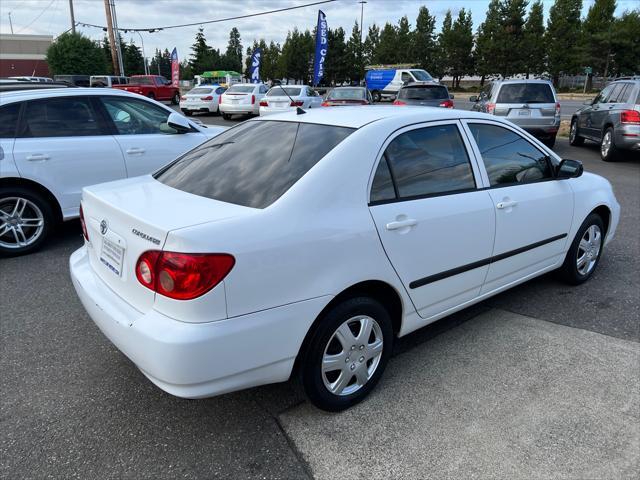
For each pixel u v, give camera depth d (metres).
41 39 63.97
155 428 2.70
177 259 2.18
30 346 3.52
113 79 31.81
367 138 2.85
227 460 2.47
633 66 49.03
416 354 3.42
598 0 51.84
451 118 3.36
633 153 12.14
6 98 5.24
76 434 2.65
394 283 2.85
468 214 3.21
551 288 4.50
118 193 2.88
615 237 5.91
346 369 2.77
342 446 2.56
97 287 2.75
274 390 3.04
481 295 3.54
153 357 2.21
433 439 2.61
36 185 5.35
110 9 34.28
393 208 2.82
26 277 4.77
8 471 2.39
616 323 3.84
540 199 3.79
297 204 2.50
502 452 2.51
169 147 6.20
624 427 2.69
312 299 2.48
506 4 55.44
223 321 2.25
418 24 64.25
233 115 24.52
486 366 3.27
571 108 27.92
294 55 74.25
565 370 3.22
